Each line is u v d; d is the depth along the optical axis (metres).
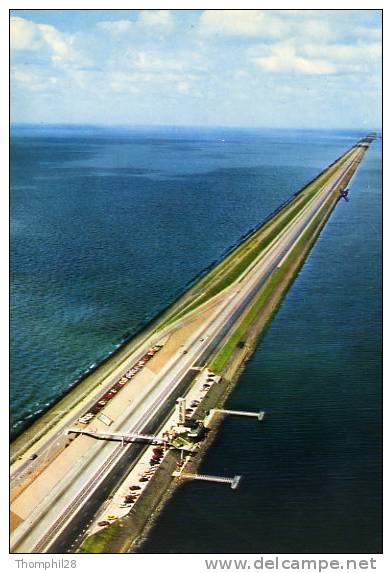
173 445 134.00
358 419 145.25
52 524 111.62
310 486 121.19
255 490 120.38
